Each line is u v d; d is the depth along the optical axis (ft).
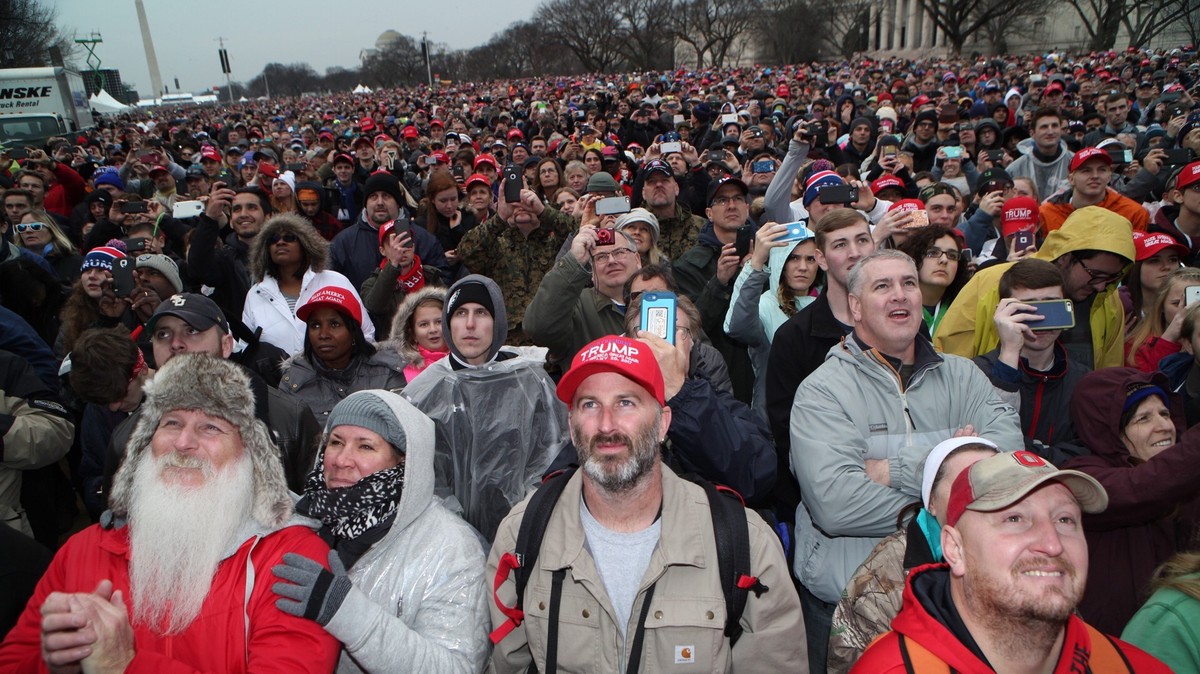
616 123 54.19
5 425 9.87
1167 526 7.92
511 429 9.43
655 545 6.98
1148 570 7.83
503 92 159.33
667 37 233.76
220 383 6.95
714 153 27.45
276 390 9.92
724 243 16.63
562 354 12.50
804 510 9.39
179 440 6.82
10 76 74.59
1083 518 7.92
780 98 68.44
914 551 7.01
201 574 6.50
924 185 24.25
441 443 9.42
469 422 9.41
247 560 6.63
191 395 6.81
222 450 6.90
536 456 9.58
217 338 10.72
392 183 19.81
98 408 11.34
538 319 11.57
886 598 6.96
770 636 6.75
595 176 21.21
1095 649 5.79
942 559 6.84
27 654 6.51
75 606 5.72
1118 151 24.98
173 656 6.36
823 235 10.53
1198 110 38.81
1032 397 9.99
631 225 15.55
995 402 8.85
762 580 6.77
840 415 8.59
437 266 19.60
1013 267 10.11
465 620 7.17
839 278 10.36
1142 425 8.05
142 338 12.01
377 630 6.31
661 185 18.90
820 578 8.66
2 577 7.30
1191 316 9.61
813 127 35.29
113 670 5.78
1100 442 8.30
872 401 8.69
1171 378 10.11
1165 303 11.70
